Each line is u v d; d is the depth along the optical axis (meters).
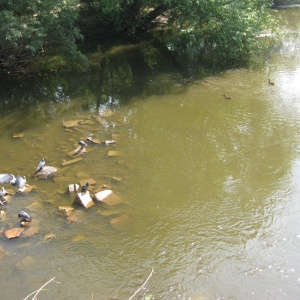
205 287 4.52
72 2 11.48
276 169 6.76
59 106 10.00
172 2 13.98
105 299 4.41
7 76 12.34
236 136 7.97
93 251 5.09
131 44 15.76
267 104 9.42
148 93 10.61
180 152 7.45
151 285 4.57
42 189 6.43
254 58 13.05
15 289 4.57
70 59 12.59
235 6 12.62
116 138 8.05
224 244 5.13
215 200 6.00
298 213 5.65
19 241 5.30
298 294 4.39
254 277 4.62
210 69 12.30
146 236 5.31
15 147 7.84
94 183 6.48
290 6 22.28
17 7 10.43
